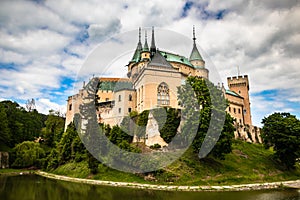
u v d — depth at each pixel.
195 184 34.38
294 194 29.41
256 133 81.00
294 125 48.12
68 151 51.53
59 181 39.34
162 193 28.70
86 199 25.08
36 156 61.12
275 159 51.81
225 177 38.31
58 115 93.06
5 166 58.16
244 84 98.19
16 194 27.52
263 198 26.84
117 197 26.22
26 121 82.44
